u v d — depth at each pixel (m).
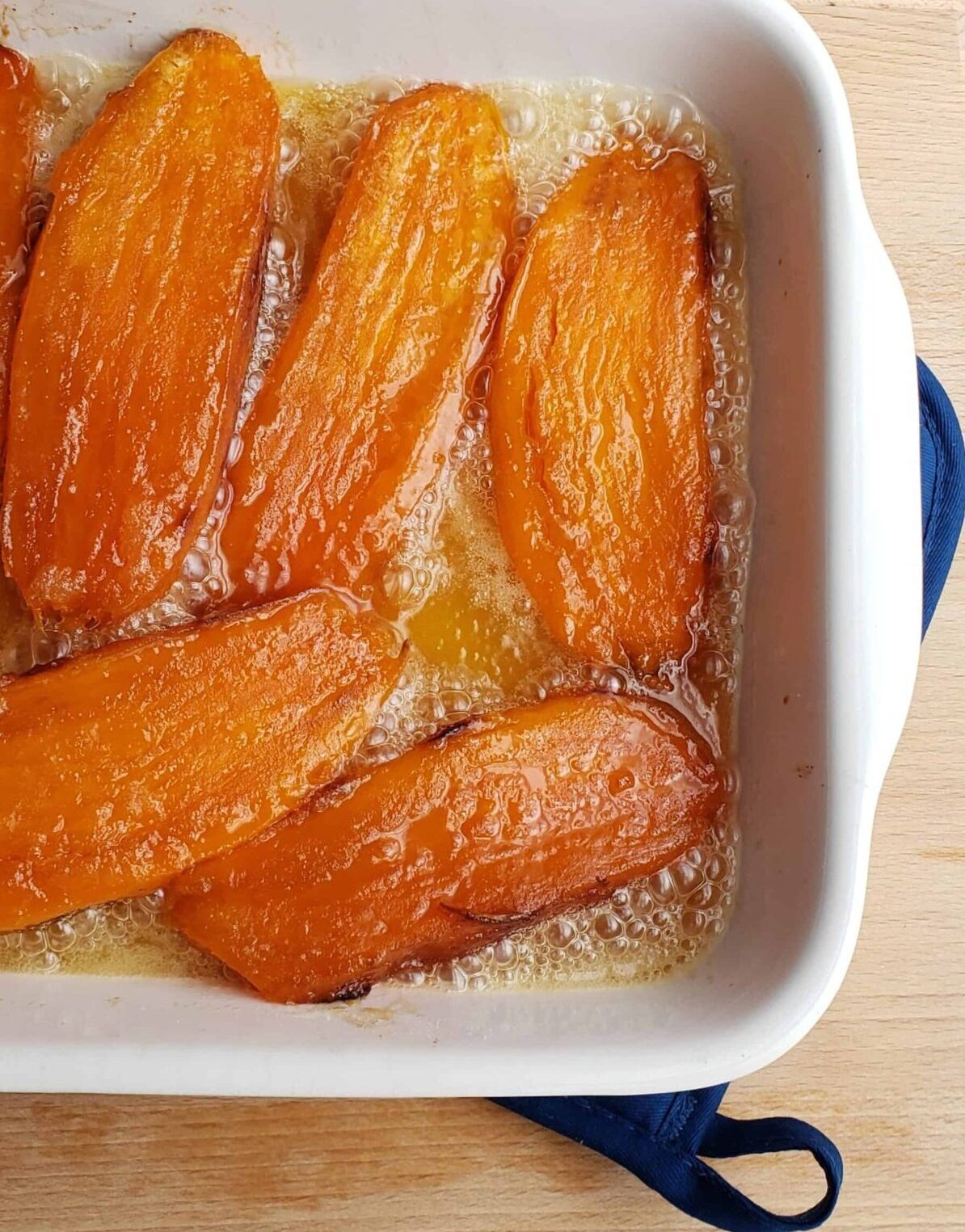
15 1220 0.36
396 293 0.35
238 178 0.34
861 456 0.32
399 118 0.35
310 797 0.34
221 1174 0.36
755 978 0.33
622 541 0.35
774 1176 0.38
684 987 0.34
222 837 0.33
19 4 0.34
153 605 0.35
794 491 0.34
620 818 0.34
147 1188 0.36
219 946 0.33
